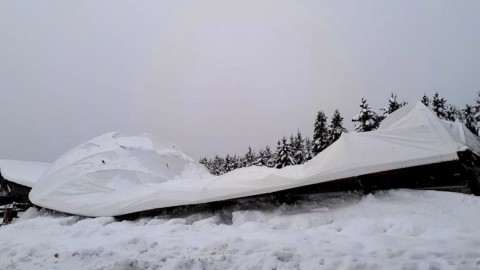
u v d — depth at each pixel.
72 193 11.72
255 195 8.61
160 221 8.88
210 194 8.76
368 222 6.15
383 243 4.82
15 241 7.02
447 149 6.92
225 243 5.20
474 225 5.17
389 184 7.48
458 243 4.45
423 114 8.05
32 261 5.04
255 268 4.03
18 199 18.41
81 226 9.14
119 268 4.20
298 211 7.79
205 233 6.82
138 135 16.45
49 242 6.68
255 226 7.29
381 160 7.27
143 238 6.05
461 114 28.17
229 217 8.71
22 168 20.61
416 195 6.81
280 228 7.07
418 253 4.06
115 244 5.70
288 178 7.95
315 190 8.18
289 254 4.36
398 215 6.21
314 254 4.43
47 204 11.84
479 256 3.90
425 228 5.40
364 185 7.64
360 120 25.78
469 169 6.73
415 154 7.12
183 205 9.47
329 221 6.97
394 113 11.73
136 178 12.66
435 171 7.14
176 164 15.63
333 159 7.76
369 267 3.69
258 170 9.06
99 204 10.59
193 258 4.39
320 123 30.67
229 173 9.39
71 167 12.99
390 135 7.76
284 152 34.47
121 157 13.61
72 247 5.94
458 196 6.35
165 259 4.54
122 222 9.56
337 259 4.02
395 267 3.60
